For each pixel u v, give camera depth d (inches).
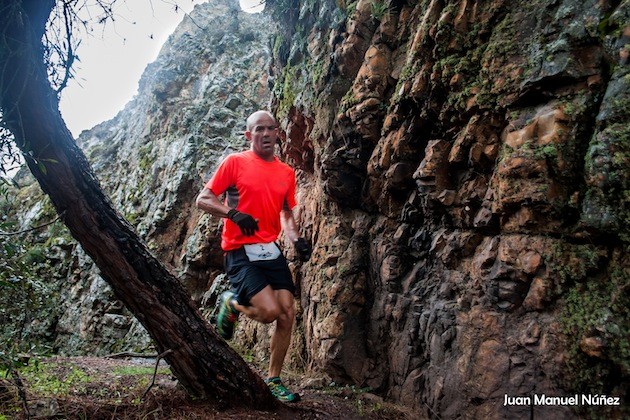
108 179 499.5
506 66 107.4
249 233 116.6
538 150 96.2
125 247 109.3
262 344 206.1
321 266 165.5
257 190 122.0
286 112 202.7
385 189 144.6
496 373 101.7
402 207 143.3
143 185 432.8
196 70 473.1
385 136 144.2
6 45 86.7
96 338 358.9
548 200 93.7
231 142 384.2
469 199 115.6
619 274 84.6
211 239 319.0
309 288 174.9
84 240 107.2
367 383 141.7
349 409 125.0
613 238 86.5
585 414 85.3
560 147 93.4
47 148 98.5
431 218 130.3
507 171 101.0
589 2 94.9
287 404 123.7
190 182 376.2
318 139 173.9
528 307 98.0
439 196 121.6
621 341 81.0
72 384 134.3
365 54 154.8
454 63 119.7
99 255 108.5
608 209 85.1
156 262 114.6
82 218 104.8
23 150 91.0
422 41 129.7
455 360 113.1
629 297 82.4
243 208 122.6
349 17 164.9
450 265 121.8
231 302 123.6
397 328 136.3
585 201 89.2
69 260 423.2
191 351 113.7
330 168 161.6
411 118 134.9
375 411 124.0
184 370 114.6
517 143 101.1
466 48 119.6
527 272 97.7
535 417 92.7
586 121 92.4
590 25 93.1
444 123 125.0
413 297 132.0
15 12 87.4
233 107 414.6
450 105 120.9
